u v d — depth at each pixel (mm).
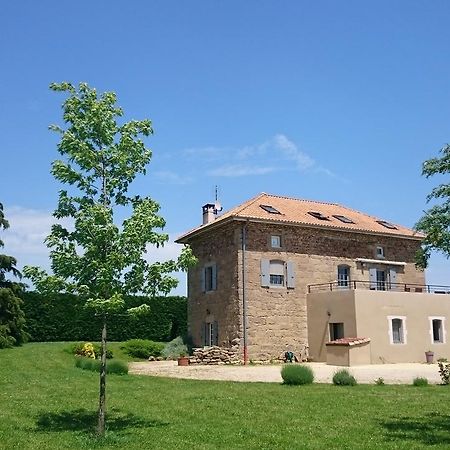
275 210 27812
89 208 9430
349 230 28016
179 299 37688
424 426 9648
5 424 10219
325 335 25688
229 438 8758
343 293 25125
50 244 9578
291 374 16188
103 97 10203
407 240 30016
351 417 10555
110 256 9273
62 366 20609
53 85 10008
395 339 25344
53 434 9344
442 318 26688
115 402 12656
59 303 9703
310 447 8102
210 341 27906
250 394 13828
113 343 32781
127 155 10016
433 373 19422
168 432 9305
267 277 26094
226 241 27031
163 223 9891
